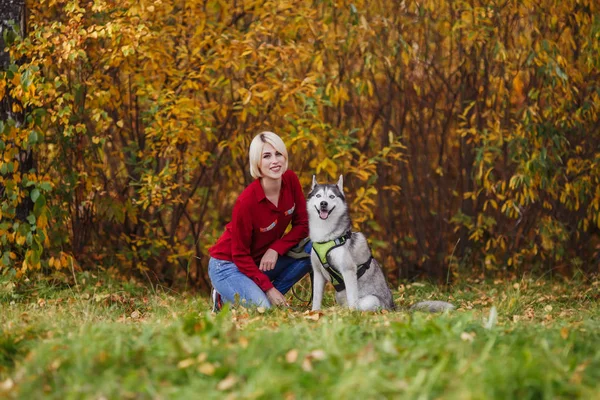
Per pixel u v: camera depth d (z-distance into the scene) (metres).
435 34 7.87
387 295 5.51
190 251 7.18
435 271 8.10
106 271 6.92
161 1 6.46
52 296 5.80
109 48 6.63
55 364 2.77
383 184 8.01
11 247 6.24
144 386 2.49
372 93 7.44
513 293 6.17
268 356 2.86
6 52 6.18
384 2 7.65
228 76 7.36
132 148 7.08
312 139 6.65
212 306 5.64
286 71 7.10
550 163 7.39
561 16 7.55
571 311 5.34
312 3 7.37
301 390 2.44
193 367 2.70
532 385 2.45
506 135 7.54
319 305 5.29
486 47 7.73
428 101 8.02
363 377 2.44
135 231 7.49
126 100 7.35
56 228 6.46
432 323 3.24
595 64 7.34
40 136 6.13
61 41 6.30
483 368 2.58
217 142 7.33
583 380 2.54
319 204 5.09
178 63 7.24
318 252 5.17
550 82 7.30
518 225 8.00
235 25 7.36
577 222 8.12
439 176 8.18
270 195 5.11
